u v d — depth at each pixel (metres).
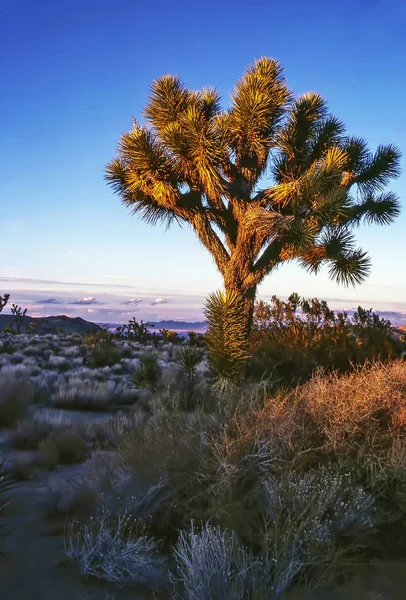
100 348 20.80
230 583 3.28
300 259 13.09
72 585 3.53
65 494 4.98
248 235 11.73
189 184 12.21
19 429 7.42
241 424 5.05
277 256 11.88
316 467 4.85
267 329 13.95
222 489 4.35
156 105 12.51
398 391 5.61
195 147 11.15
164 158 11.67
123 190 13.01
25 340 30.91
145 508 4.42
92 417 10.12
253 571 3.42
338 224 12.38
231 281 11.90
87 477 5.38
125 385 13.41
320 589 3.54
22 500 5.05
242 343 11.21
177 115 12.25
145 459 4.79
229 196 11.76
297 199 11.50
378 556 4.09
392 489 4.71
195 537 3.64
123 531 4.11
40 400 11.52
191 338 25.62
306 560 3.66
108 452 6.62
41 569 3.70
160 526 4.31
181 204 12.06
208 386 11.29
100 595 3.43
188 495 4.52
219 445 4.76
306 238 11.23
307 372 11.02
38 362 19.53
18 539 4.16
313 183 11.30
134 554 3.77
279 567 3.45
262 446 4.79
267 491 4.27
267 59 12.23
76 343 31.58
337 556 3.74
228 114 12.44
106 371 17.00
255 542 3.96
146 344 32.03
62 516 4.64
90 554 3.77
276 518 3.94
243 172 12.20
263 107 11.60
